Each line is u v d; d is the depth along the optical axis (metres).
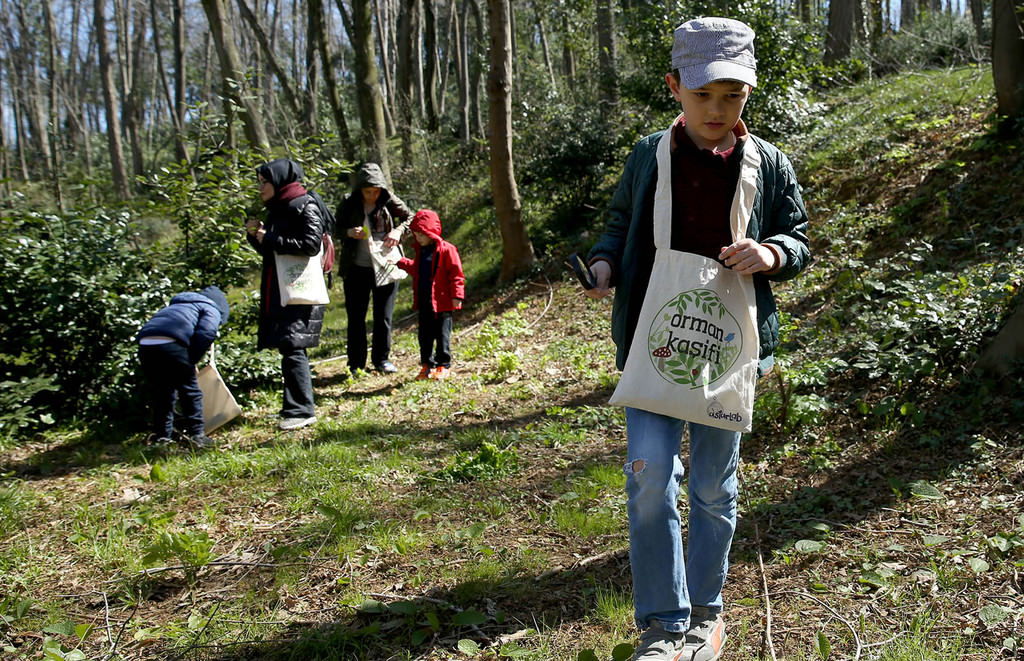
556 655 2.86
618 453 5.16
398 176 19.84
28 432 6.63
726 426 2.46
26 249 6.95
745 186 2.52
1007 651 2.58
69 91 52.78
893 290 5.45
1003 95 8.41
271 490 4.92
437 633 3.08
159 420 6.21
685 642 2.58
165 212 8.29
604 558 3.64
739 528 3.82
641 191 2.63
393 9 36.75
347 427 6.34
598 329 9.06
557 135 13.60
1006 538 3.25
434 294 8.04
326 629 3.19
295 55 41.88
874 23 18.89
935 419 4.58
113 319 6.97
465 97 25.08
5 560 3.95
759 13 10.98
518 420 6.30
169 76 54.53
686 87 2.41
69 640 3.23
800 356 5.79
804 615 2.96
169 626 3.25
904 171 8.91
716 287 2.47
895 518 3.68
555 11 21.09
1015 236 6.64
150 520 4.30
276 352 8.06
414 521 4.27
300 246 6.46
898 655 2.60
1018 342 4.65
